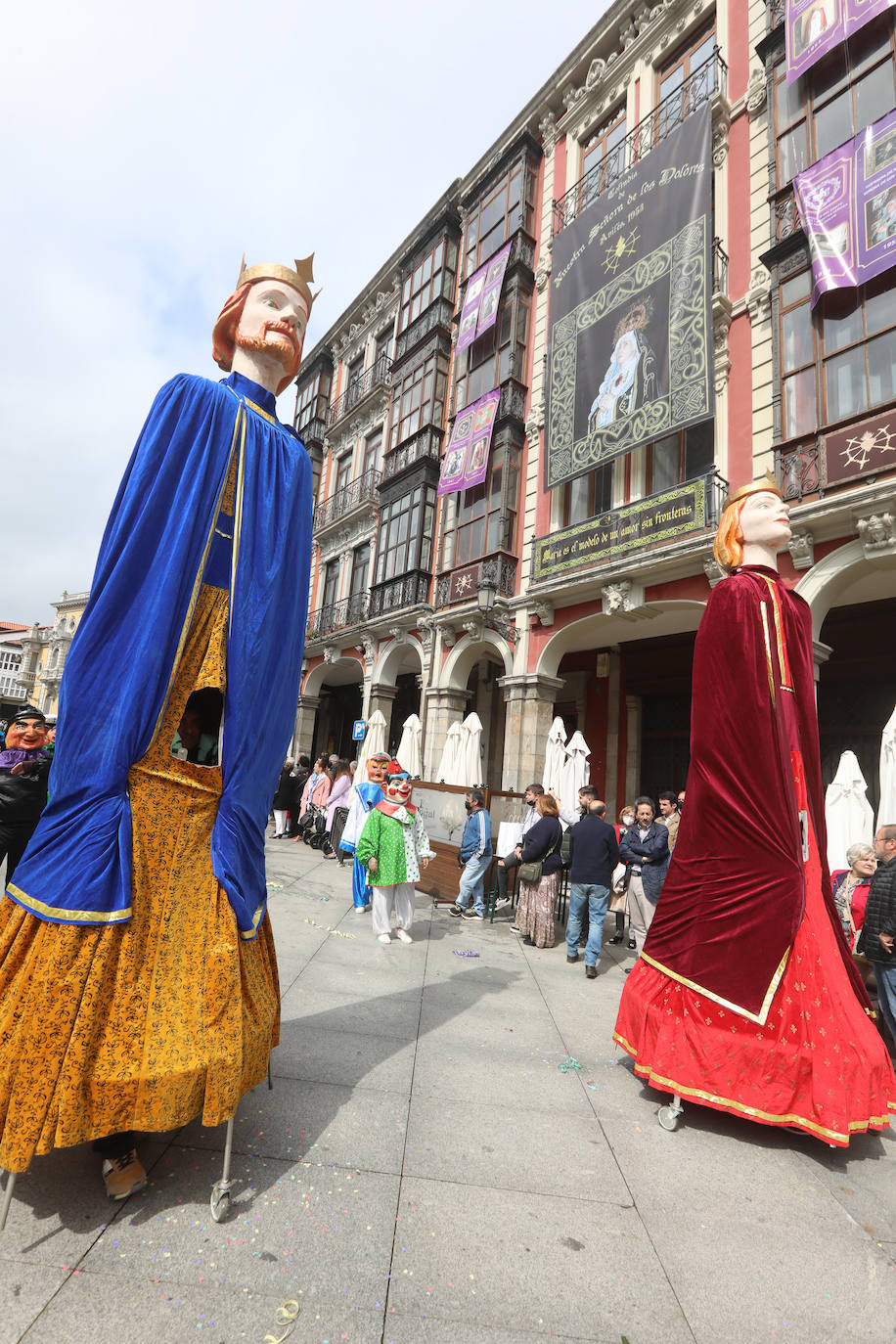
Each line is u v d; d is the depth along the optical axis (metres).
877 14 8.59
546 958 5.95
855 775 6.61
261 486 2.53
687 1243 2.12
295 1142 2.46
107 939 2.00
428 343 17.19
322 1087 2.92
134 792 2.15
